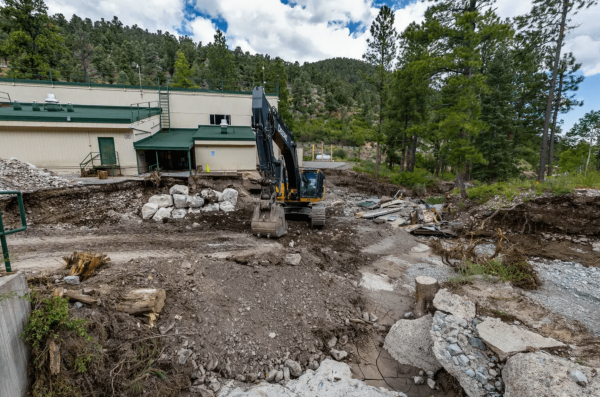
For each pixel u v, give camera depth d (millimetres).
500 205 13680
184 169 22141
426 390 5410
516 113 29031
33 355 4391
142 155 20188
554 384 4004
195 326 6098
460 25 16422
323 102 99062
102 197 13797
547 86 26906
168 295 6562
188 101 25031
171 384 5012
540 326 5625
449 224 14391
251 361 5797
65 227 11469
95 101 23438
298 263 8766
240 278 7668
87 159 18672
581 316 6195
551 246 11273
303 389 5242
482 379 4750
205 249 9906
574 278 8477
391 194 25109
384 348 6441
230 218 13992
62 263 7895
